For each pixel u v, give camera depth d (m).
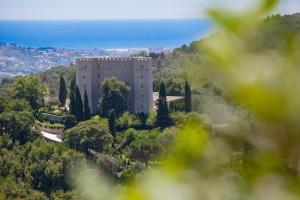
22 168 75.75
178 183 3.49
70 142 92.62
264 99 3.26
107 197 5.36
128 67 119.69
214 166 3.49
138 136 95.19
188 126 3.78
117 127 105.88
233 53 3.38
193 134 3.65
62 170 72.62
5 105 106.88
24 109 108.94
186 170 3.54
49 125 109.19
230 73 3.40
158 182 3.51
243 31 3.36
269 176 3.24
